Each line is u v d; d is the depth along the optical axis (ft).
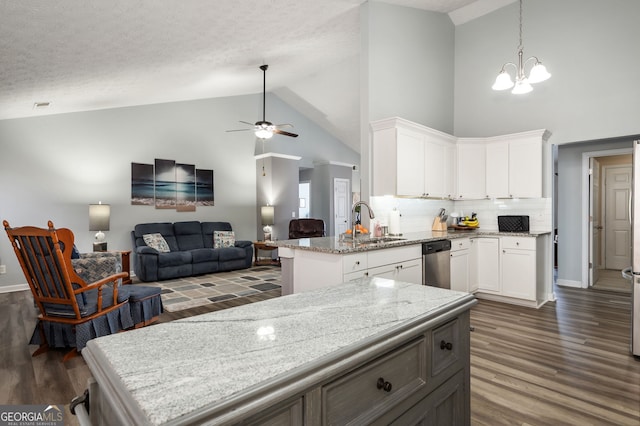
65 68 12.06
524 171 14.33
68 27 9.46
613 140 14.99
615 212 20.42
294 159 25.67
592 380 7.36
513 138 14.60
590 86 13.74
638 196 8.46
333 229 28.40
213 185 23.24
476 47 16.78
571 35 14.14
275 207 24.36
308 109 27.09
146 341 2.71
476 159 15.44
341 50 18.26
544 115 14.80
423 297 3.95
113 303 9.64
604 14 13.44
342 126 28.12
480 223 16.51
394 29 14.37
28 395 6.95
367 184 13.19
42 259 8.48
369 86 13.38
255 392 1.95
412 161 12.98
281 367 2.23
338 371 2.36
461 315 3.84
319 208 29.19
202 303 13.71
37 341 9.11
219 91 21.95
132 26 10.46
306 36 15.49
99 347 2.60
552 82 14.60
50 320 8.86
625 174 20.08
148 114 20.42
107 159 18.92
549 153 14.58
